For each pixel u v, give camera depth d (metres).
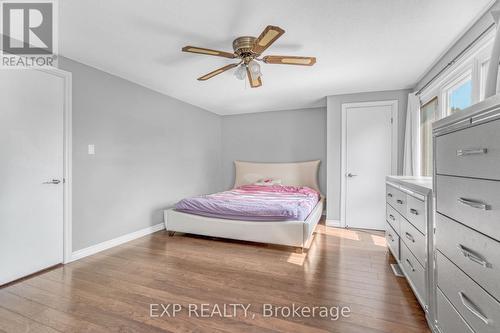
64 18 1.88
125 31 2.07
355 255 2.74
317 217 3.60
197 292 1.96
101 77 2.91
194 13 1.83
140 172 3.46
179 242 3.21
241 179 5.32
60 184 2.50
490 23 1.77
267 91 3.80
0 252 2.07
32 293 1.95
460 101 2.42
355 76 3.16
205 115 5.05
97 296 1.90
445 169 1.27
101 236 2.91
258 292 1.95
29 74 2.27
